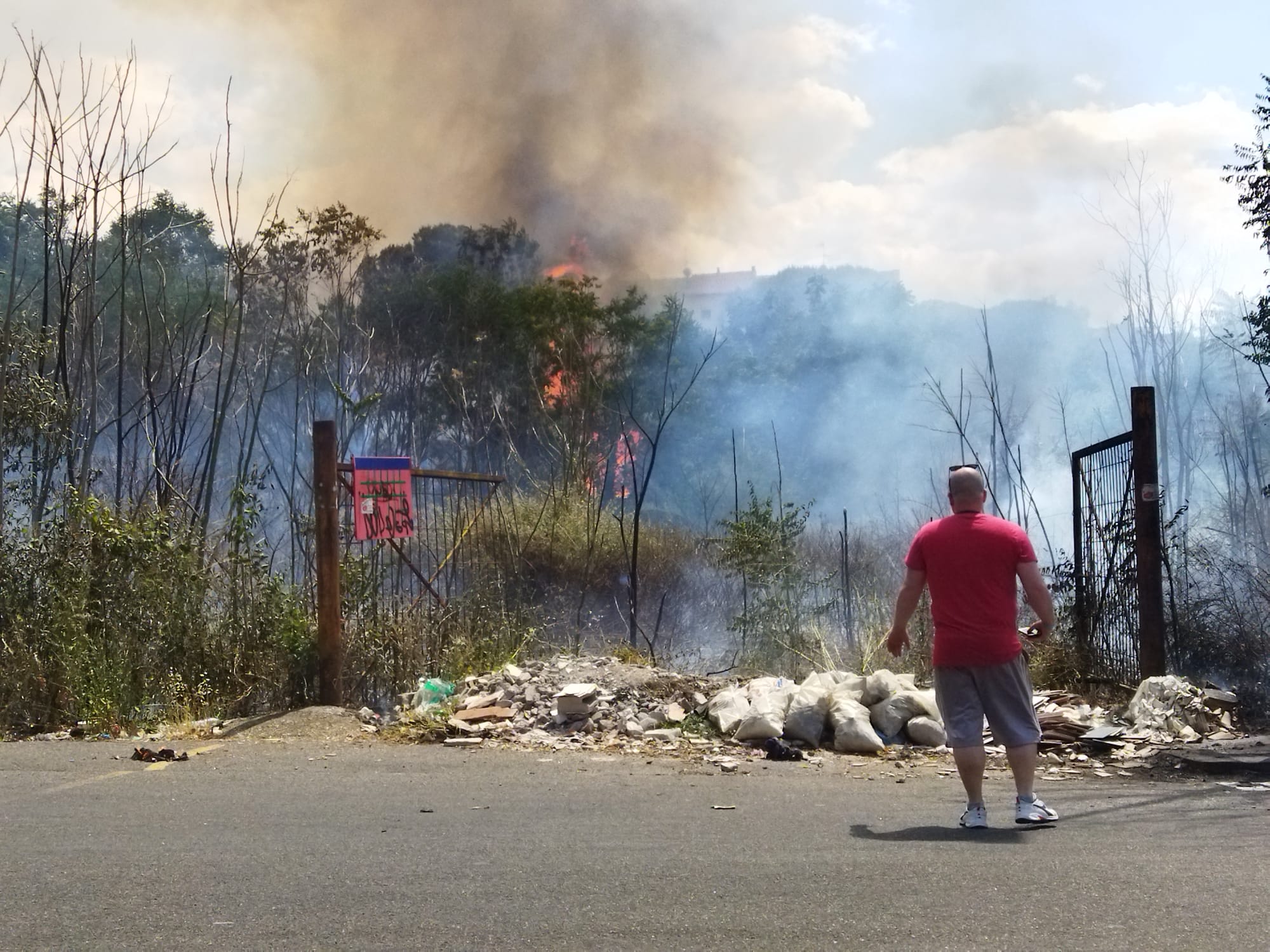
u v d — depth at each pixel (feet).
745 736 27.37
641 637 44.93
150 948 12.51
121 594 32.94
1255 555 43.32
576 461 57.77
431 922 13.38
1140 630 30.89
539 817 19.48
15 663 31.19
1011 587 19.34
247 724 29.07
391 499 33.35
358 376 64.18
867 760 25.86
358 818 19.30
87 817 19.31
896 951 12.38
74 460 39.78
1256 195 38.45
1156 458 30.91
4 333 38.01
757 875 15.46
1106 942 12.64
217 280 77.92
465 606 36.40
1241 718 29.50
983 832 18.45
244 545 35.96
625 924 13.30
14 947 12.54
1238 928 13.15
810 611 40.81
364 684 32.32
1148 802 21.26
